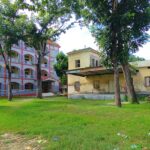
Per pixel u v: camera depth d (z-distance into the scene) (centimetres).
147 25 1739
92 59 3862
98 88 3638
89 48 3778
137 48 1858
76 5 2139
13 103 2366
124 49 1800
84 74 3603
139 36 1792
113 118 1133
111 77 3519
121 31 1753
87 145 629
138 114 1263
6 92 5325
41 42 3231
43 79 5925
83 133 793
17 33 2919
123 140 682
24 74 5756
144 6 1688
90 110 1502
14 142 730
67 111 1466
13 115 1373
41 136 789
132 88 2298
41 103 2195
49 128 920
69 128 902
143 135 742
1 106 2002
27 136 806
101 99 3167
